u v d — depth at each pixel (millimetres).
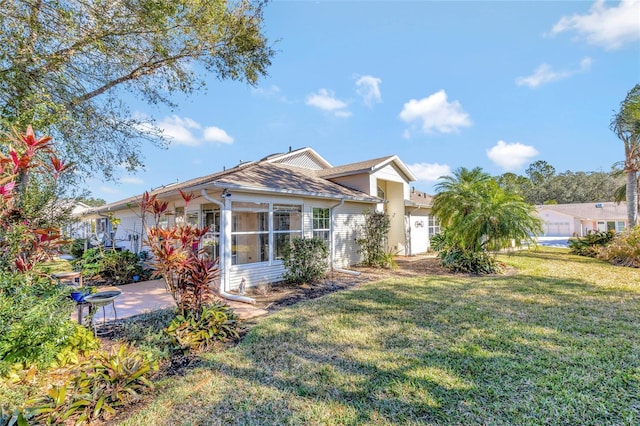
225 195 7758
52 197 3988
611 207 35938
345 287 8188
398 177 15000
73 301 4023
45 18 4832
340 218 11727
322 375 3408
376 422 2613
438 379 3273
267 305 6543
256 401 2938
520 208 9945
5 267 3375
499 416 2660
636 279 8531
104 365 3105
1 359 2977
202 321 4551
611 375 3275
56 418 2518
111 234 15664
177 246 5027
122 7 5516
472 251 10555
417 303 6312
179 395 3047
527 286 7758
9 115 4688
